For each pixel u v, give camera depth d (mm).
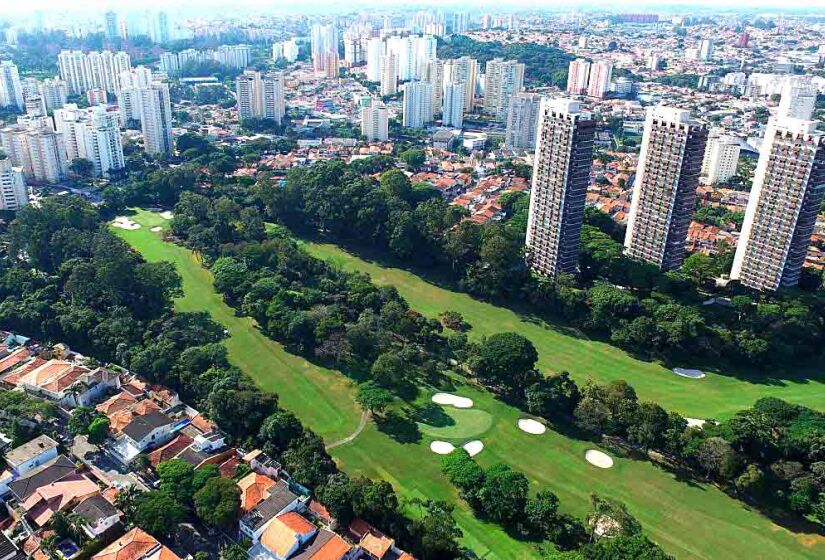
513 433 158125
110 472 136000
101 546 115000
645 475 144625
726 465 136750
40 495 123562
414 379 179125
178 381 163875
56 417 151750
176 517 118562
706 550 124750
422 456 148125
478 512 130875
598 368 190875
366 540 119000
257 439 143750
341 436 154125
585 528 123750
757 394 180875
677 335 192250
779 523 131750
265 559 114375
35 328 188250
